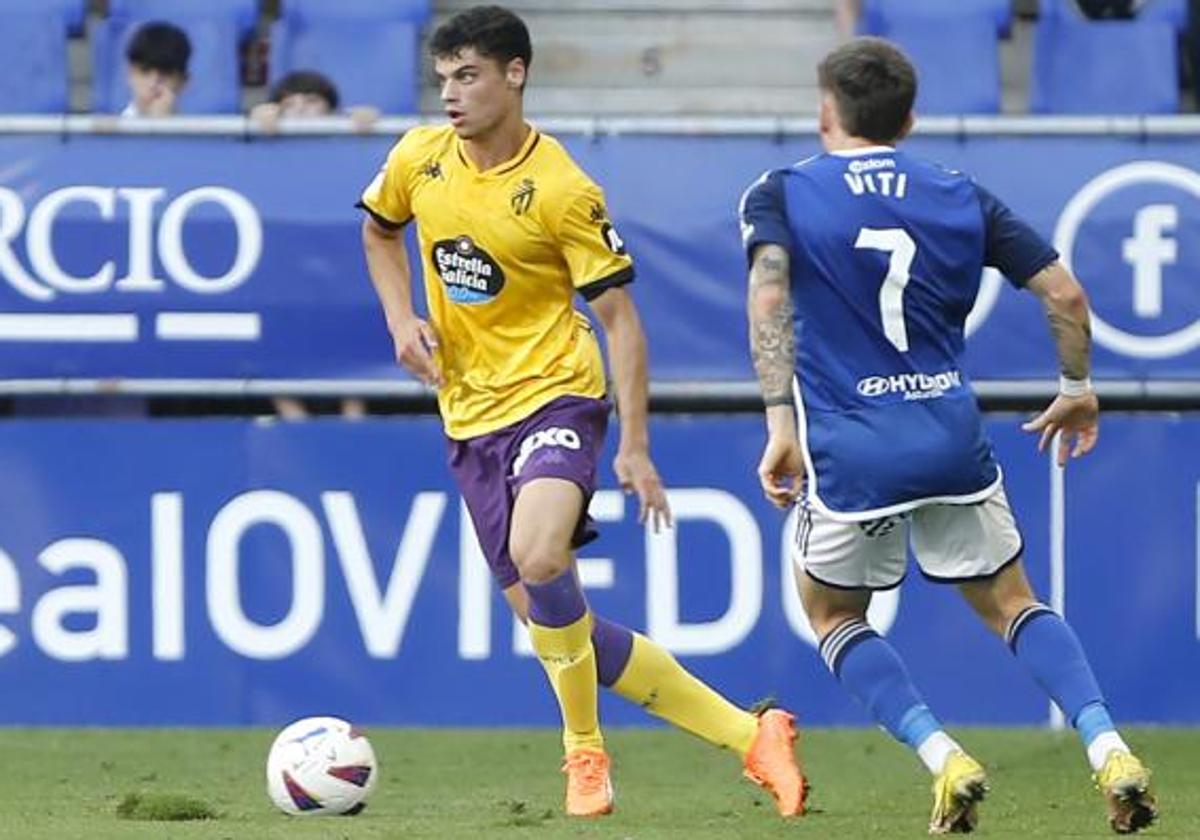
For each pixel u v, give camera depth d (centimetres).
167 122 3059
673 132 3078
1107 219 3070
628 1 4241
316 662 3036
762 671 3042
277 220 3058
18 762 2734
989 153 3081
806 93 4191
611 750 2908
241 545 3034
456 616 3036
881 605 3055
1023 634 1994
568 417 2180
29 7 3878
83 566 3031
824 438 1967
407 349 2242
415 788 2528
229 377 3059
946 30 3866
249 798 2397
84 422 3028
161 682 3033
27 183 3047
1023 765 2719
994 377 3061
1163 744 2895
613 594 3039
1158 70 3891
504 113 2155
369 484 3034
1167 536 3047
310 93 3472
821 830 2056
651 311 3072
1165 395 3058
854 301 1962
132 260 3052
